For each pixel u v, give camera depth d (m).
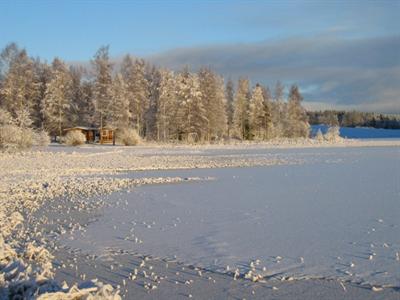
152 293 6.97
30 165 29.05
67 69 72.31
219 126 71.88
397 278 7.44
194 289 7.12
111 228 11.42
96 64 63.38
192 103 66.88
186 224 11.76
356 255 8.73
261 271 7.92
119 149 48.97
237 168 28.84
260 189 18.55
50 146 52.53
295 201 15.28
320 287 7.11
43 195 17.20
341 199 15.59
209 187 19.41
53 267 8.30
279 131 83.19
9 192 17.91
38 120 67.62
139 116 68.69
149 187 19.59
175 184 20.62
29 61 65.88
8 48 60.16
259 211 13.46
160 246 9.64
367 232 10.55
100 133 63.09
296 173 25.22
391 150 51.53
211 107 69.88
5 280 6.80
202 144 63.75
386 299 6.59
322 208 13.84
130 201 15.74
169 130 68.69
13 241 10.00
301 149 54.25
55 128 65.56
